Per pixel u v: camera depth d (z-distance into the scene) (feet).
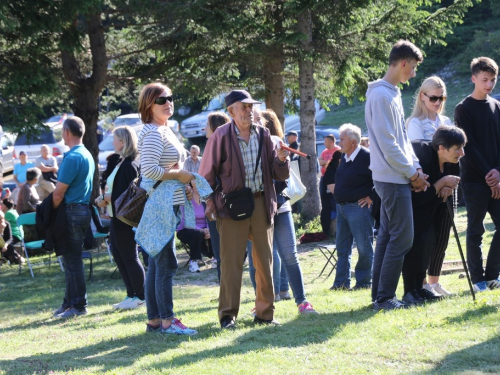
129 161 25.49
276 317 20.13
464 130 20.88
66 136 26.02
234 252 18.70
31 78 40.04
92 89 47.67
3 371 16.48
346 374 13.78
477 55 100.32
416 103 21.03
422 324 16.79
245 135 18.43
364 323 17.54
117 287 34.88
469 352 14.42
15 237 44.34
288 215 20.38
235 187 18.17
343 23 46.32
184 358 16.05
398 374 13.46
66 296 26.91
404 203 18.20
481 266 21.67
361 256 26.08
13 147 80.18
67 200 25.53
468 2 49.26
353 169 25.77
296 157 48.85
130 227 26.30
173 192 17.81
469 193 21.34
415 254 19.48
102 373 15.40
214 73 50.93
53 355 17.99
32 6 38.24
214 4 44.65
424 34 50.01
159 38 47.11
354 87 56.08
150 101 18.01
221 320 19.15
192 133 93.66
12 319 27.35
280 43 46.73
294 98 58.80
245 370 14.49
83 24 47.37
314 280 32.63
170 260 18.54
